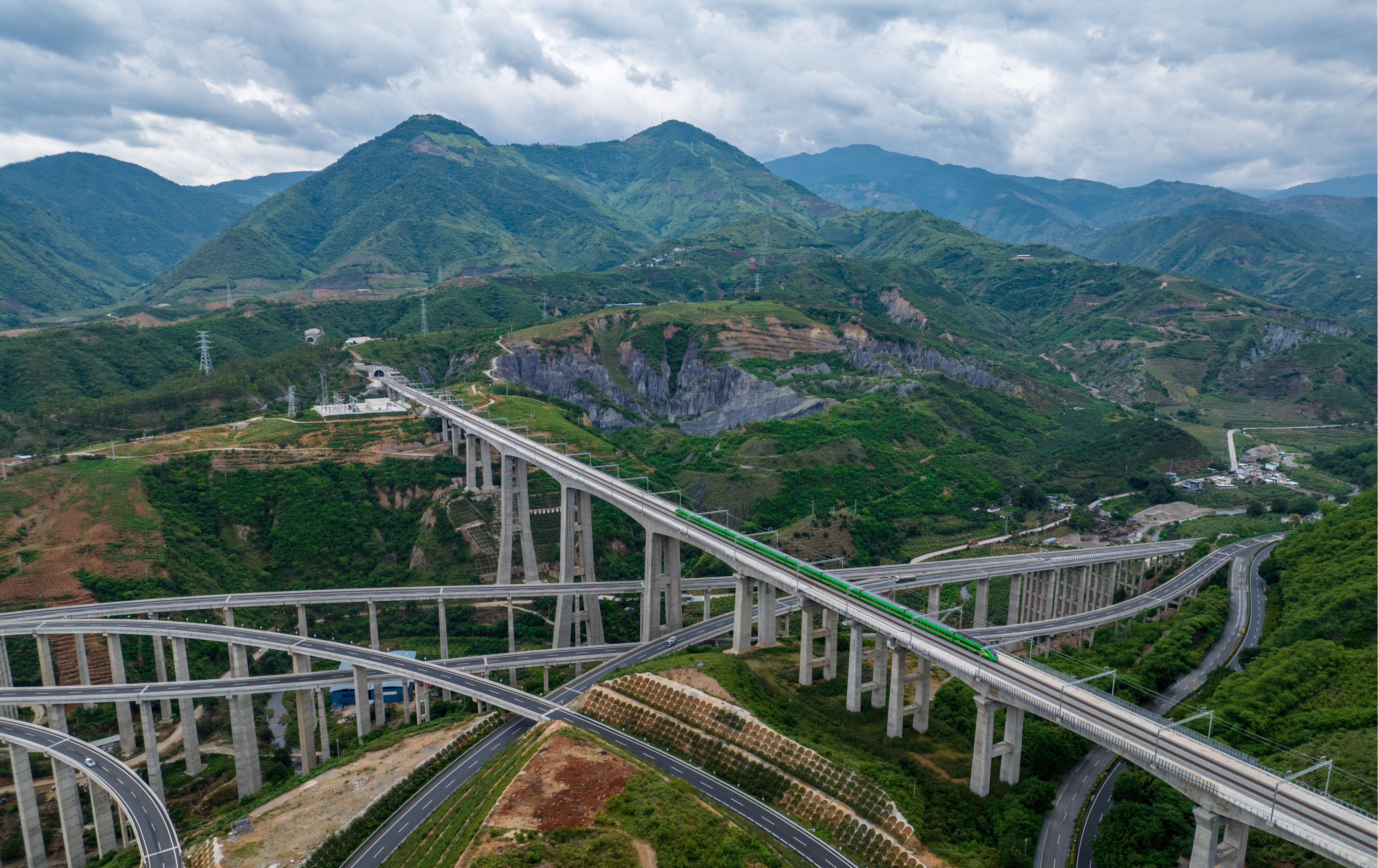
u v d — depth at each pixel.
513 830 96.12
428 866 95.38
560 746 116.31
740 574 161.25
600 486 196.38
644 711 131.62
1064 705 107.62
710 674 137.75
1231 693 139.62
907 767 120.38
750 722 123.56
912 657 161.38
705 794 111.75
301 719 152.25
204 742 165.38
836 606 138.38
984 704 113.75
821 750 117.62
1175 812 105.75
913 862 97.38
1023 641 188.25
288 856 109.38
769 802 110.81
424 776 126.81
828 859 99.25
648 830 95.50
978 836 105.50
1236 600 199.88
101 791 133.50
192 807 144.50
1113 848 100.81
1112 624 198.75
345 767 133.25
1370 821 85.12
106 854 134.25
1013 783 116.81
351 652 158.00
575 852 90.81
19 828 143.38
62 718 151.38
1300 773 92.06
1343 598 165.75
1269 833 92.25
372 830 114.50
